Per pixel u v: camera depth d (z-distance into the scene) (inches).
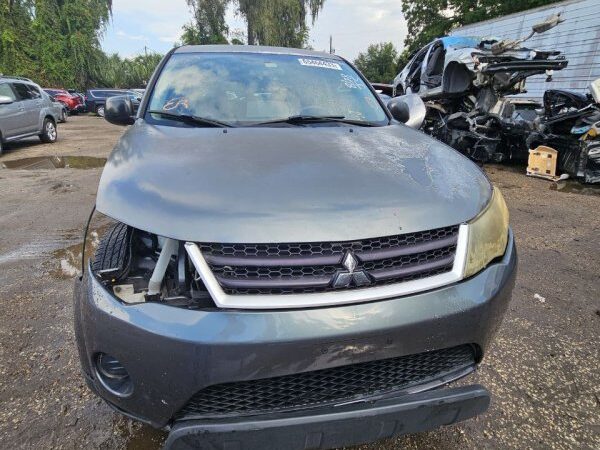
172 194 64.7
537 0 957.8
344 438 59.4
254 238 58.5
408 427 62.1
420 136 100.2
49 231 186.1
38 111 454.6
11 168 336.2
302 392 60.5
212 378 56.6
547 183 282.8
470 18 1110.4
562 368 98.0
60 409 85.0
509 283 72.3
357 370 62.1
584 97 284.4
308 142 84.7
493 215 74.4
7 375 94.1
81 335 65.6
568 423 83.0
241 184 66.3
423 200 67.9
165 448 56.6
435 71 375.6
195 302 59.4
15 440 77.7
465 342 66.4
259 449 57.1
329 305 58.5
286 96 110.2
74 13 1293.1
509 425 82.7
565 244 172.4
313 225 60.1
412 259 64.1
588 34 427.8
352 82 123.6
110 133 596.7
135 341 58.1
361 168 74.0
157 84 111.5
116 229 81.2
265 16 1315.2
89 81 1390.3
